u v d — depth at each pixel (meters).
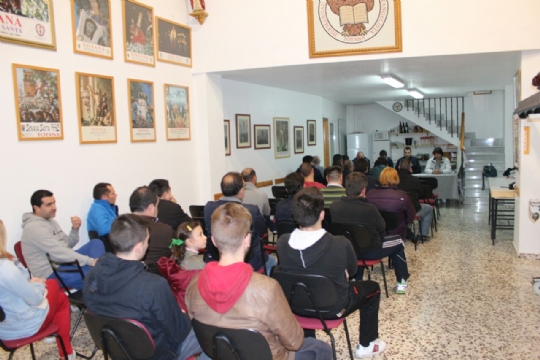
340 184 4.57
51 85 3.78
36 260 3.24
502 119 11.64
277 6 5.66
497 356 2.85
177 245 2.59
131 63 4.79
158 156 5.27
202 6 5.77
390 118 14.16
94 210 3.94
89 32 4.19
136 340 1.87
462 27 5.13
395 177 4.49
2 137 3.36
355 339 3.23
